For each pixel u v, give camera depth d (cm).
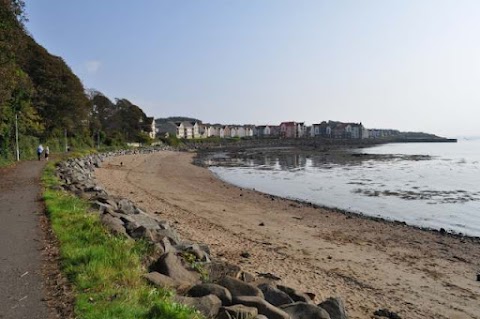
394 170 5112
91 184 2234
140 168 4888
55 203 1240
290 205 2512
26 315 500
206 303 543
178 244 980
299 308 630
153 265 719
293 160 7169
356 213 2347
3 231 931
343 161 6856
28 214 1130
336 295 973
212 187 3322
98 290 562
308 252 1401
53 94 5478
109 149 7338
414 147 14888
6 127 3284
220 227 1716
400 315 907
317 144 15900
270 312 571
